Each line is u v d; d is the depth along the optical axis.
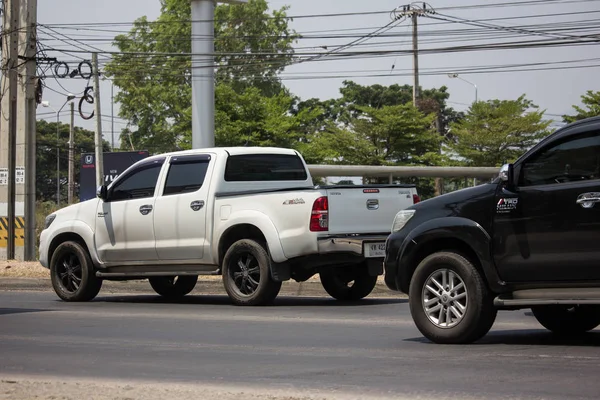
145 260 16.41
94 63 41.94
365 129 60.09
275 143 56.88
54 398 6.79
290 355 9.42
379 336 11.02
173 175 16.28
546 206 9.45
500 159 59.91
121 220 16.62
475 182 43.31
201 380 7.90
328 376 8.01
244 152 16.22
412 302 10.24
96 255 16.86
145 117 73.81
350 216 14.95
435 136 62.50
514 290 9.72
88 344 10.60
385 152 60.16
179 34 73.00
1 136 30.19
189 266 16.05
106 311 14.80
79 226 17.05
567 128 9.59
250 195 15.32
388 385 7.48
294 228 14.81
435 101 87.69
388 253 10.57
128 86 72.88
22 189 29.89
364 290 16.33
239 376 8.09
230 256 15.45
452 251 10.17
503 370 8.11
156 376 8.16
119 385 7.55
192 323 12.80
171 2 74.00
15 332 11.88
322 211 14.63
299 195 14.83
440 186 59.91
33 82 30.36
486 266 9.77
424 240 10.22
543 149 9.67
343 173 38.34
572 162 9.47
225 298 17.50
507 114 60.94
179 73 72.88
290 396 6.96
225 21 73.88
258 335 11.27
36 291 19.75
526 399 6.75
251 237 15.59
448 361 8.75
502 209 9.73
